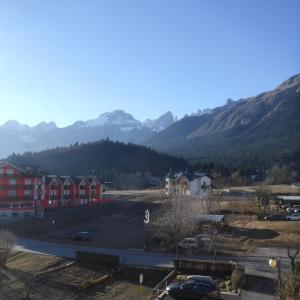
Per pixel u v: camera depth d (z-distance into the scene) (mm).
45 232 91312
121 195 154375
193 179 142250
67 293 53312
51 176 135250
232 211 102500
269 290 46094
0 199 117562
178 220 77688
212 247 68938
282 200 117625
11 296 53312
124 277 56625
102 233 88125
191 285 44000
